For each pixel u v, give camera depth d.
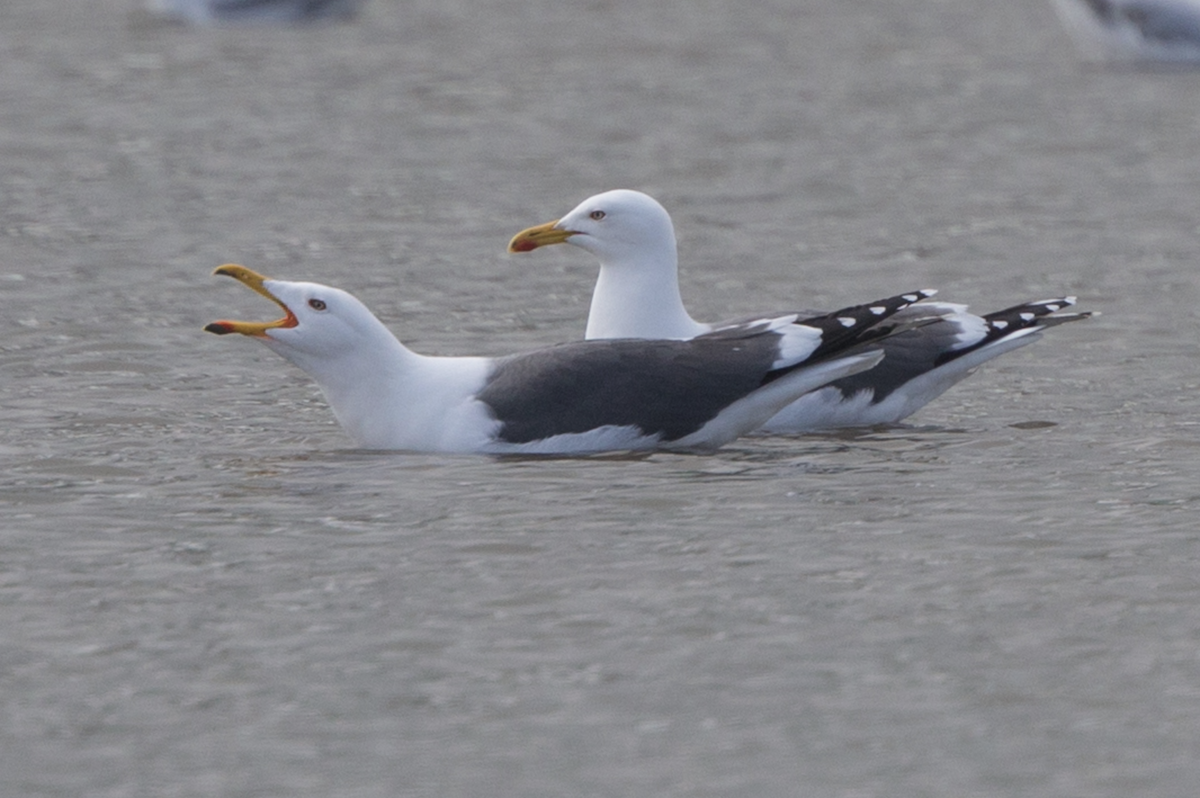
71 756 10.06
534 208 27.72
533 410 15.21
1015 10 51.09
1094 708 10.55
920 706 10.59
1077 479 14.55
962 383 17.89
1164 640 11.41
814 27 48.06
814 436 15.92
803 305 21.73
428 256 24.38
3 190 28.59
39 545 13.07
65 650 11.33
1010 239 25.48
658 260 16.64
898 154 32.09
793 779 9.81
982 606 11.94
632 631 11.56
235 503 13.96
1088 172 30.36
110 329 19.98
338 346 15.28
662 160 31.62
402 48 44.09
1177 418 16.48
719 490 14.24
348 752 10.09
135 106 36.22
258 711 10.55
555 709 10.56
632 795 9.66
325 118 35.31
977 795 9.65
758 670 11.03
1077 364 18.56
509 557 12.80
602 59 42.84
